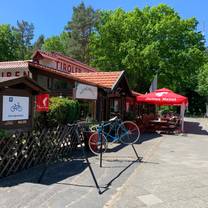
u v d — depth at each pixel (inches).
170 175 364.5
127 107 1086.4
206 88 2219.5
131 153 509.7
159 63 1590.8
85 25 2460.6
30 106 386.3
